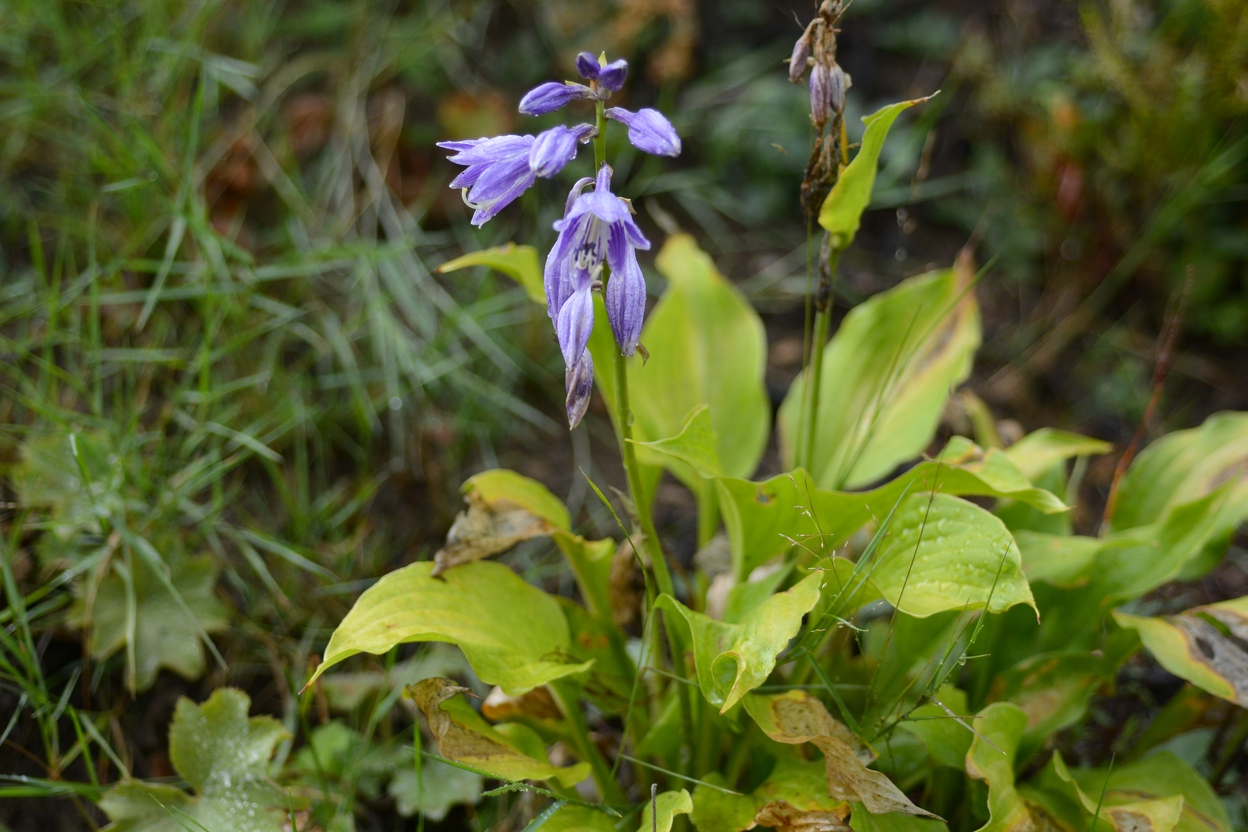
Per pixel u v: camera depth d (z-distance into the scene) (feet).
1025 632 3.15
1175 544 3.09
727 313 3.49
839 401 3.43
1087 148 4.22
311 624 3.42
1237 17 3.92
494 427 3.91
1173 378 4.20
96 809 3.21
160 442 3.45
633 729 3.16
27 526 3.32
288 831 3.06
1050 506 2.96
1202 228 4.25
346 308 4.01
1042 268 4.56
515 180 2.82
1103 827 2.98
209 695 3.34
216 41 4.54
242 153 4.23
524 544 3.66
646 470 3.30
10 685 3.25
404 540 3.63
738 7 5.18
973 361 4.35
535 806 3.21
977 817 3.03
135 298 3.58
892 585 2.96
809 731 2.91
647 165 4.79
